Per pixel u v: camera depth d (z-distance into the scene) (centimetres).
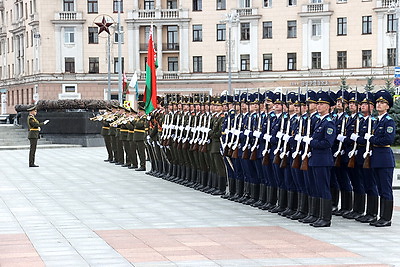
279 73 6888
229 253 1136
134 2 7144
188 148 2064
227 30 7031
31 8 7506
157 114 2392
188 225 1417
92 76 7169
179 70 7175
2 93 8062
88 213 1592
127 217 1527
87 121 4247
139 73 7119
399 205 1716
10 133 4388
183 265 1052
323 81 6712
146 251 1156
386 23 6488
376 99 1417
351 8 6606
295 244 1211
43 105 4362
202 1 7056
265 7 6906
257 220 1484
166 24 7125
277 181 1572
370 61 6588
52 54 7181
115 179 2356
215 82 7056
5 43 8588
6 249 1187
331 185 1565
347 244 1213
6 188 2112
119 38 5438
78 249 1180
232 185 1812
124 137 2806
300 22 6794
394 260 1082
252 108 1686
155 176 2433
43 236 1304
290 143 1501
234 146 1727
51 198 1870
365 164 1409
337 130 1498
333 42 6694
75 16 7131
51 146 4128
